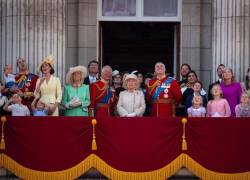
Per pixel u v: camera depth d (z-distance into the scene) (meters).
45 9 57.44
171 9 61.03
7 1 57.72
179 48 60.72
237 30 57.62
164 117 50.81
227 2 57.84
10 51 57.66
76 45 60.59
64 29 58.19
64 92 52.25
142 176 50.44
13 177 51.03
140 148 50.44
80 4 60.53
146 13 61.16
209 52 60.50
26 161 50.69
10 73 54.12
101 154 50.50
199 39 60.56
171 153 50.47
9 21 57.69
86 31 60.56
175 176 50.84
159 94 52.25
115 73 55.38
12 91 53.22
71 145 50.53
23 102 53.03
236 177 50.59
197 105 52.09
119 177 50.47
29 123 50.69
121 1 61.06
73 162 50.53
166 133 50.47
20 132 50.72
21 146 50.69
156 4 61.09
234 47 57.69
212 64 58.94
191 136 50.50
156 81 52.53
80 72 52.16
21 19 57.41
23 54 57.38
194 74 53.75
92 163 50.50
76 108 52.03
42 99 52.00
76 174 50.53
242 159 50.66
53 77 52.22
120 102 51.75
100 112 52.22
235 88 53.12
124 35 61.47
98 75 57.59
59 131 50.56
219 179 50.56
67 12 60.34
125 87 52.56
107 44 61.50
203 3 60.69
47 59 52.28
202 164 50.47
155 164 50.47
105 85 52.53
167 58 61.66
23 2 57.41
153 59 61.66
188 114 52.16
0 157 50.75
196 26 60.56
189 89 53.66
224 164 50.56
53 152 50.56
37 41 57.38
